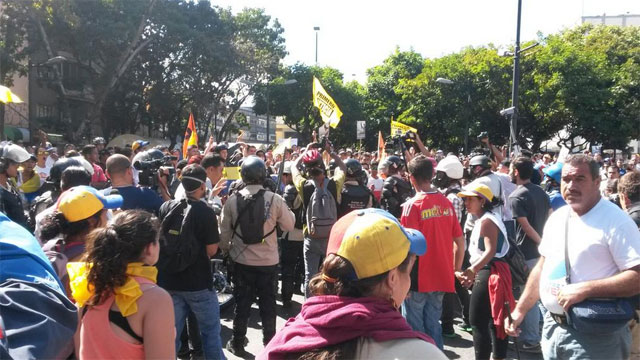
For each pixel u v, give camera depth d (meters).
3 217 2.31
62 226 2.91
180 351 4.88
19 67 26.67
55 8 24.12
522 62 31.36
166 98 30.91
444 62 34.66
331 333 1.57
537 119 32.97
